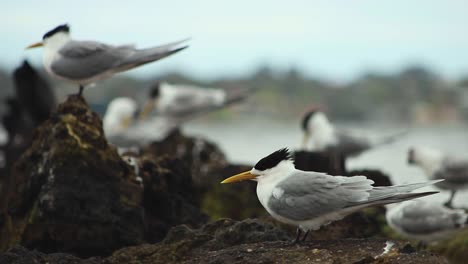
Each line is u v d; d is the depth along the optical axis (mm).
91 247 11891
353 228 12836
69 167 11984
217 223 11109
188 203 13688
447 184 17594
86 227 11852
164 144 19812
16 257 9844
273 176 10359
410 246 9633
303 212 9992
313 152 15812
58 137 12164
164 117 24000
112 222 11938
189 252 10492
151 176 13016
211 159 19516
